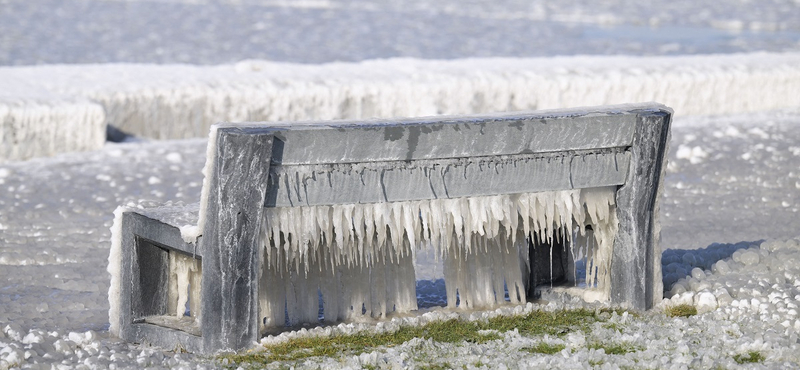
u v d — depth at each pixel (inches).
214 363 565.3
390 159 586.9
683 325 626.5
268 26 4220.0
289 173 572.4
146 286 636.7
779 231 986.7
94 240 969.5
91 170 1311.5
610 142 639.1
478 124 598.2
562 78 1833.2
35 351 588.4
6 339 623.8
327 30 4128.9
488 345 597.9
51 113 1445.6
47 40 3501.5
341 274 663.1
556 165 633.6
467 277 690.8
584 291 707.4
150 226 612.1
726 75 1956.2
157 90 1628.9
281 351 586.6
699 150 1392.7
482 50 3590.1
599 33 4288.9
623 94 1862.7
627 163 651.5
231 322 578.6
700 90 1929.1
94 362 566.6
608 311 664.4
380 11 5098.4
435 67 1930.4
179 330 609.6
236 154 548.7
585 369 544.4
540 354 576.1
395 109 1743.4
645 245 659.4
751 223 1029.2
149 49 3383.4
